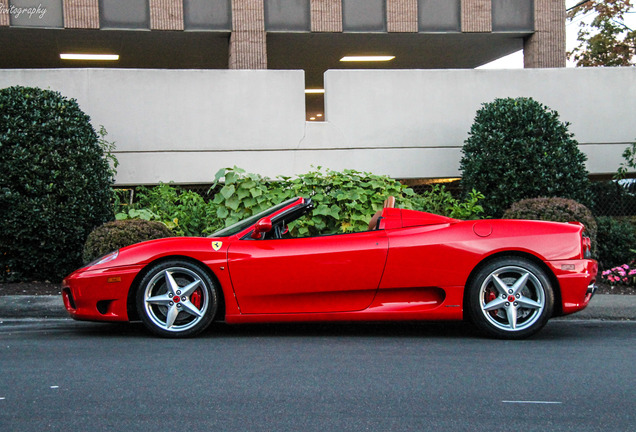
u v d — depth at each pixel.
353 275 5.31
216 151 10.37
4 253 7.96
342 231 8.33
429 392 3.72
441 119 10.77
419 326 6.12
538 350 4.92
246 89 10.42
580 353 4.81
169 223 8.56
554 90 10.98
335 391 3.73
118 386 3.81
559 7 15.07
